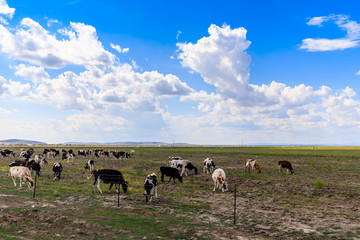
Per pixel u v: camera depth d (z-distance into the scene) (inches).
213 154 2551.7
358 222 478.0
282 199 682.2
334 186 874.1
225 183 782.5
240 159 1953.7
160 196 677.3
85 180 899.4
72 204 562.9
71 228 410.3
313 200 673.6
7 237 353.1
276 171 1258.6
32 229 397.7
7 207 508.4
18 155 2190.0
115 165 1480.1
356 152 2903.5
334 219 496.7
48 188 725.9
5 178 869.2
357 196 728.3
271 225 458.3
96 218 467.2
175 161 1123.9
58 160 1752.0
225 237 393.1
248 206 598.2
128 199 632.4
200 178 1050.7
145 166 1439.5
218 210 558.3
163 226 435.2
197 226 441.4
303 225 458.9
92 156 2292.1
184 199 654.5
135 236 384.2
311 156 2273.6
